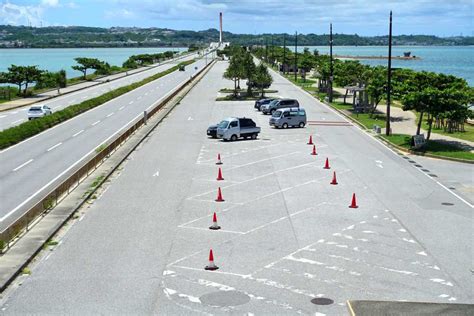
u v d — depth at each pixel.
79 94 92.69
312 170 37.91
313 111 73.56
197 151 44.81
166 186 33.31
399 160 42.06
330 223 26.27
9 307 17.41
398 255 22.17
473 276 20.12
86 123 60.84
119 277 19.78
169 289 18.78
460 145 47.06
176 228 25.41
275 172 37.22
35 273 20.16
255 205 29.27
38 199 30.31
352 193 31.94
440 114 46.03
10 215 27.39
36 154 43.38
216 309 17.28
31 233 24.09
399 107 77.31
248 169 38.16
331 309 17.31
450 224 26.38
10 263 20.61
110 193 31.70
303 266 20.88
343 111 72.31
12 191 32.06
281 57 179.38
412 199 30.83
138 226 25.67
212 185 33.59
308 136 53.06
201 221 26.47
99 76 133.50
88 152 43.97
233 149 45.75
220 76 137.00
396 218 27.22
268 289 18.80
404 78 72.06
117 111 71.19
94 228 25.39
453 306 17.53
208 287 18.95
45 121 56.75
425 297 18.27
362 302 17.75
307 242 23.55
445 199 30.92
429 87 46.41
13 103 78.25
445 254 22.36
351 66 80.56
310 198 30.72
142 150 45.25
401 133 54.16
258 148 46.28
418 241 23.89
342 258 21.75
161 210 28.28
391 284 19.31
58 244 23.25
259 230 25.12
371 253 22.34
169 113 69.38
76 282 19.34
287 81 128.75
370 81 67.69
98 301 17.84
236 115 67.38
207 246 23.02
